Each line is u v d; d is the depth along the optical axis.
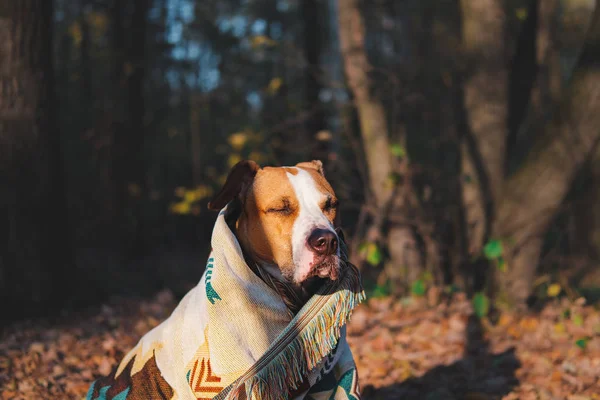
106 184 13.49
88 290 6.82
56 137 6.23
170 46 18.50
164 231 16.12
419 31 14.12
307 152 7.93
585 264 7.86
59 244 6.23
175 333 2.74
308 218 2.61
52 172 6.14
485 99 6.64
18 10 5.82
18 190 5.86
